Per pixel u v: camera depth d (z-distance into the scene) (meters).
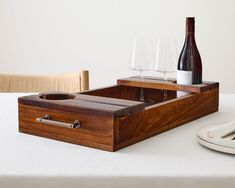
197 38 3.66
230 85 3.70
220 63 3.68
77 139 1.16
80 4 3.72
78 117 1.15
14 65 3.82
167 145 1.17
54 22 3.76
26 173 0.94
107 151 1.11
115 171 0.96
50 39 3.78
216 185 0.94
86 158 1.05
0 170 0.96
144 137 1.22
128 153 1.10
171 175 0.94
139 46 1.65
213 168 0.98
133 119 1.17
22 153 1.09
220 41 3.65
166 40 1.60
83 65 3.80
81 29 3.75
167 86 1.59
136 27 3.70
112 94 1.63
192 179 0.94
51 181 0.94
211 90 1.58
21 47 3.80
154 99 1.67
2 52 3.81
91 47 3.77
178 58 1.65
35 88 2.33
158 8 3.66
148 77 1.77
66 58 3.80
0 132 1.29
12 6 3.75
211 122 1.46
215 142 1.10
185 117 1.43
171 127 1.35
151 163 1.02
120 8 3.70
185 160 1.04
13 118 1.47
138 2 3.67
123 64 3.76
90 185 0.94
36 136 1.24
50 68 3.82
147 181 0.94
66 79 2.28
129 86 1.69
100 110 1.11
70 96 1.32
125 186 0.94
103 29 3.74
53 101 1.22
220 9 3.61
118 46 3.74
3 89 2.35
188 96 1.44
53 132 1.21
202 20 3.63
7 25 3.77
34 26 3.77
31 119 1.25
